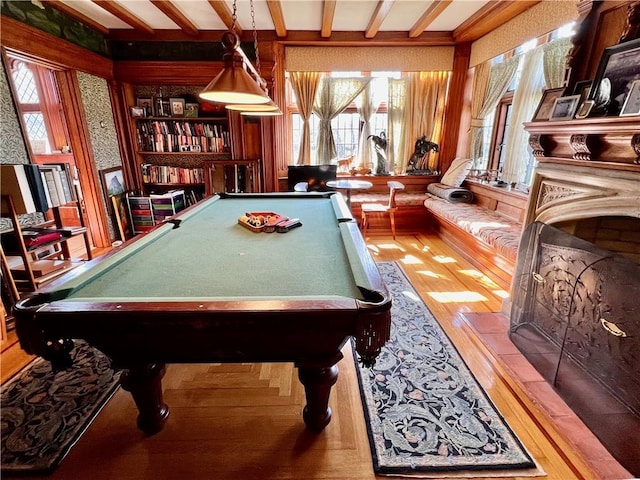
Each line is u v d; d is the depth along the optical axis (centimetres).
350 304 109
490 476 134
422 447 145
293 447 145
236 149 459
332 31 429
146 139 455
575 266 175
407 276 328
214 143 461
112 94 421
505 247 283
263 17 372
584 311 169
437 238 456
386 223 491
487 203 409
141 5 330
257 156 470
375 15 356
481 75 422
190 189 490
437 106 488
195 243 183
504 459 140
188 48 425
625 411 145
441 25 412
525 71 343
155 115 446
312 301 111
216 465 137
